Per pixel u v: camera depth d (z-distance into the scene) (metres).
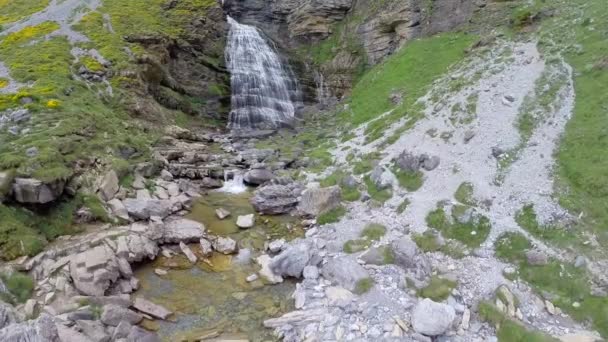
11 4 48.31
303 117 41.94
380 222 20.06
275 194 23.17
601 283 14.28
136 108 31.42
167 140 30.44
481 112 25.75
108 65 34.19
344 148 29.20
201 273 17.33
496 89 27.20
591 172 18.17
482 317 14.02
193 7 49.25
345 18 51.06
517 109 24.45
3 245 15.53
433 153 24.14
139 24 42.38
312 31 51.78
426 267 16.50
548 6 33.31
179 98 37.78
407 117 29.59
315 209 22.00
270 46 50.59
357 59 46.22
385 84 37.44
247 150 30.64
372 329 13.54
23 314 13.07
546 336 12.91
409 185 22.62
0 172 17.47
